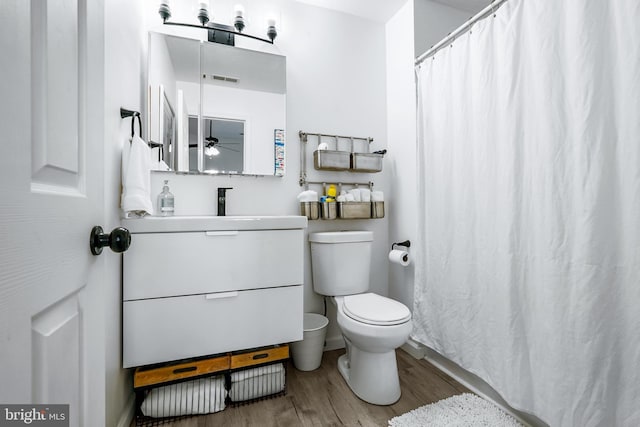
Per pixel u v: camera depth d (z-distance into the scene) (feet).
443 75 5.28
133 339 3.88
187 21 5.63
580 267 3.18
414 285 6.00
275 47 6.20
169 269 4.07
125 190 3.71
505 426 3.99
